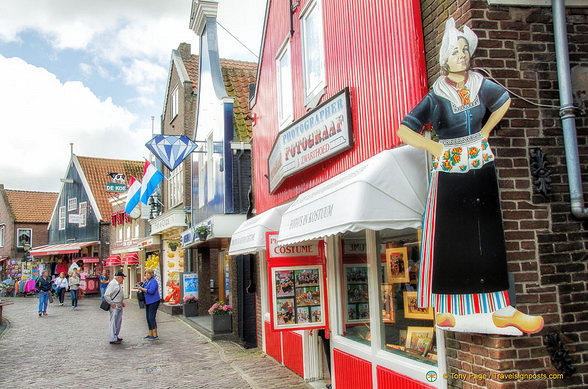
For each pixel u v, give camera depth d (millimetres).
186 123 18578
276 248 6703
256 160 10914
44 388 7789
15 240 40594
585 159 4062
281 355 8867
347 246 6398
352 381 6012
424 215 4168
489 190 3777
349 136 5930
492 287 3676
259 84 10492
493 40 4039
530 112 4008
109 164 37000
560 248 3865
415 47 4676
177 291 19125
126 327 14867
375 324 5473
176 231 19641
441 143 4086
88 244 32312
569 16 4223
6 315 19641
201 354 10266
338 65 6406
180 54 21109
